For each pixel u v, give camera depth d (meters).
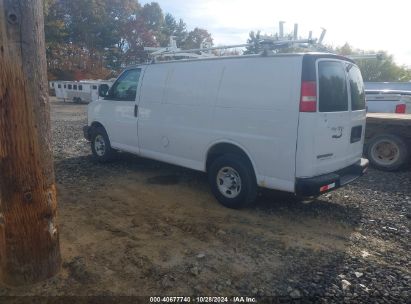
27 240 2.98
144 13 67.38
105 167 7.19
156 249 3.78
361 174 5.10
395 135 7.36
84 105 30.20
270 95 4.35
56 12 52.47
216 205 5.12
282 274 3.36
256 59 4.54
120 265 3.44
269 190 5.76
